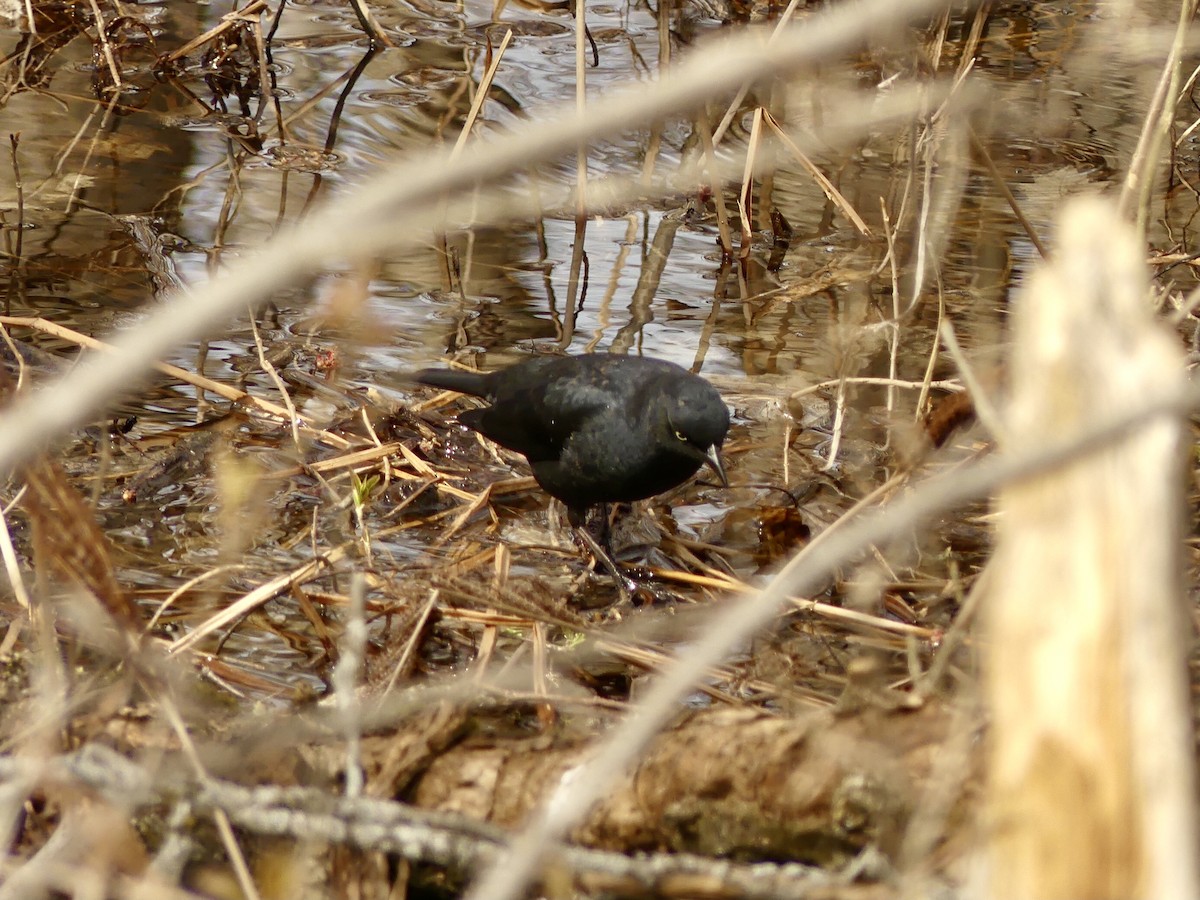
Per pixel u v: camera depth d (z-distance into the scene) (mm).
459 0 21000
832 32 2033
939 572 9031
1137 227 7949
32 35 18500
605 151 16359
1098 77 17578
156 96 17625
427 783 5891
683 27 20766
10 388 5668
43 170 15383
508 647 8031
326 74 18625
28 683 6418
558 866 4738
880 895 4488
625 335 12844
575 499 9906
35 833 5629
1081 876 3244
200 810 5277
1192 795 2980
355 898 5293
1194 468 9039
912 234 14547
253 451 10445
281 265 2104
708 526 10102
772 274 14289
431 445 10945
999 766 3393
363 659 7594
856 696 6066
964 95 8758
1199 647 6820
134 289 12844
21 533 8812
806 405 11633
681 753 5645
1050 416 3182
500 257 14477
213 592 8258
